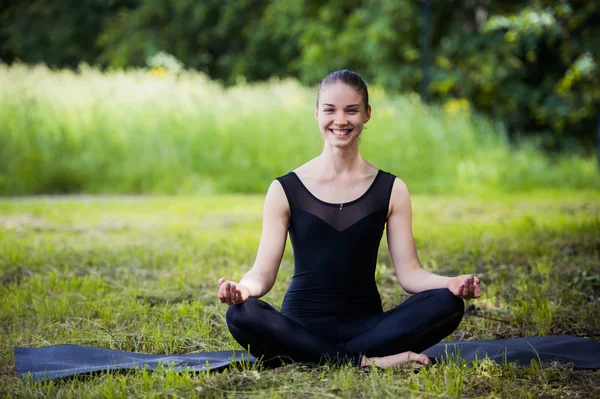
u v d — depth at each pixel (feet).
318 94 14.17
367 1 87.51
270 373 13.12
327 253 13.79
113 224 34.35
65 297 19.53
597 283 20.35
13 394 12.68
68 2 102.47
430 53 83.05
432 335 13.38
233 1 95.81
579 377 13.15
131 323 17.52
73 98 58.29
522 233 29.71
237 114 58.65
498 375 13.07
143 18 98.84
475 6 81.71
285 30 91.20
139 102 58.80
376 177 14.15
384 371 13.21
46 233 31.35
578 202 45.11
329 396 11.98
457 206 42.98
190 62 98.43
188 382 12.66
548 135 80.23
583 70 69.46
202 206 42.91
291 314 13.92
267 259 13.99
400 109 61.67
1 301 19.15
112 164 54.34
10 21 103.04
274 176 55.62
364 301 13.88
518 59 83.25
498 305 18.88
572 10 75.31
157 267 24.29
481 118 63.46
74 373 13.48
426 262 24.30
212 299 19.72
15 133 54.13
